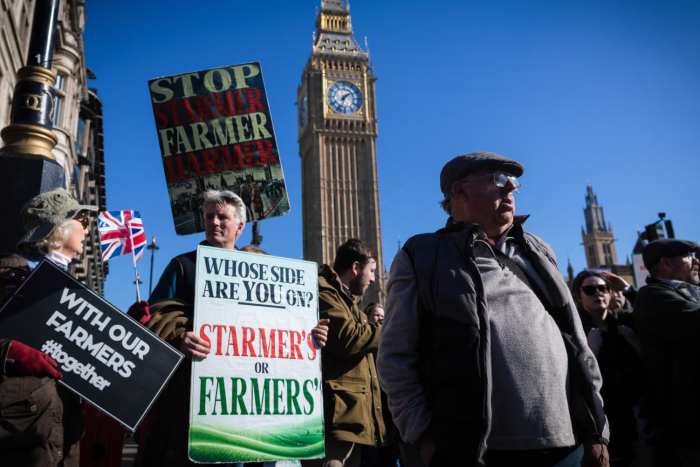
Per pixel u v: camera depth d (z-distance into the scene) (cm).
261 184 560
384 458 630
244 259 391
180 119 564
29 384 300
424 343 295
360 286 548
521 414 265
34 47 598
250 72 589
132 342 334
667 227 1218
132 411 322
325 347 454
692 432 434
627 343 584
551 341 287
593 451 290
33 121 574
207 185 552
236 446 346
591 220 11631
